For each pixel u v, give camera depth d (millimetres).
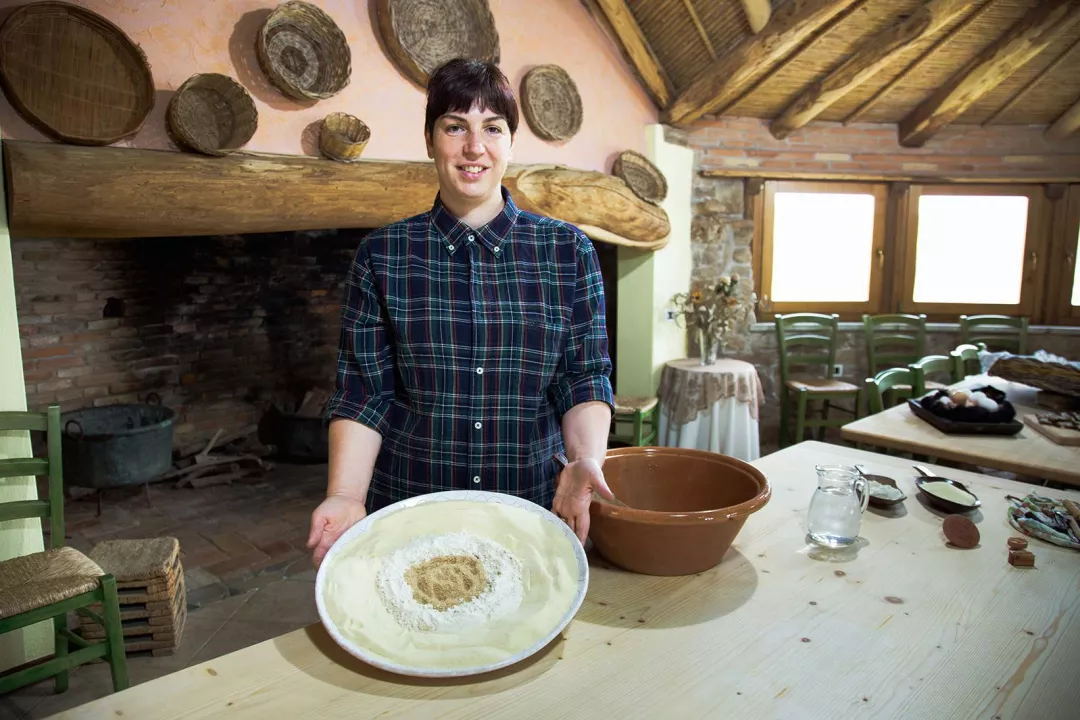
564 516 994
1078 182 4395
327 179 2381
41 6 1818
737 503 1115
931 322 4699
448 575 896
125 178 1934
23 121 1839
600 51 3682
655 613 929
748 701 755
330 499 1005
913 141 4484
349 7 2535
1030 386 2609
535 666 814
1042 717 733
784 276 4680
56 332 3301
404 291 1118
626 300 4195
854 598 979
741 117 4395
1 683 1635
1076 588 1020
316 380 4258
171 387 3715
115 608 1761
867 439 2201
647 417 3934
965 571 1071
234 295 3875
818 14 3299
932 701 758
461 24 2930
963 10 3500
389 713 734
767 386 4648
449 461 1147
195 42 2148
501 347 1125
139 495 3443
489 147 1046
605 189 3496
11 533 2010
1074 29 3691
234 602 2506
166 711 734
